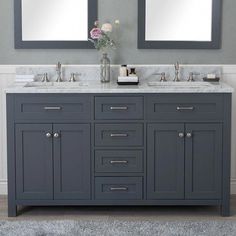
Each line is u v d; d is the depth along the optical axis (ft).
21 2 10.18
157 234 8.45
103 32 10.14
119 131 9.25
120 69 9.95
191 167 9.30
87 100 9.17
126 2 10.19
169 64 10.31
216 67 10.27
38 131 9.23
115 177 9.32
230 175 9.66
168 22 10.21
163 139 9.26
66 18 10.21
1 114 10.47
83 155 9.29
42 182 9.33
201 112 9.20
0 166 10.53
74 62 10.31
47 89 9.11
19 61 10.33
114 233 8.48
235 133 10.46
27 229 8.68
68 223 8.95
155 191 9.35
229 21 10.25
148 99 9.17
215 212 9.62
